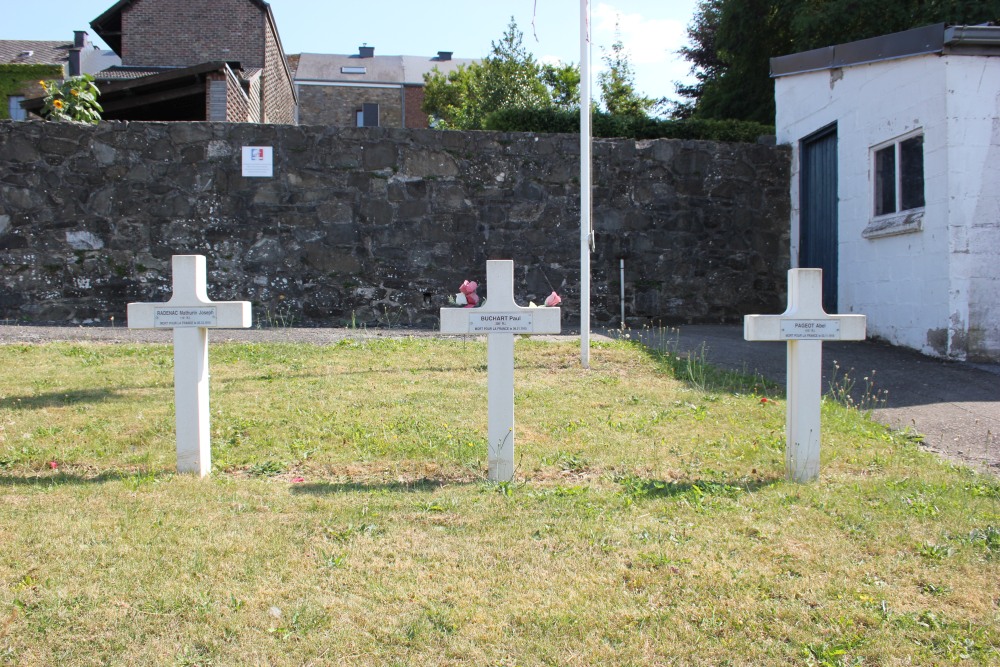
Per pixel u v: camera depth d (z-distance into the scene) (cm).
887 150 1014
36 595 342
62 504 443
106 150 1093
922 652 311
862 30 1925
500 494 468
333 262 1127
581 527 417
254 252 1116
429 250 1143
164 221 1102
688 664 304
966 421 644
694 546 396
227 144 1112
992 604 345
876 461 542
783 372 809
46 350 838
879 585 359
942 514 438
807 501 459
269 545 392
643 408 668
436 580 361
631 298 1189
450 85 3750
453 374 773
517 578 363
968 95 877
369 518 428
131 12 2750
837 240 1124
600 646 313
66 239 1086
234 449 556
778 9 2142
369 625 326
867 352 935
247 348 876
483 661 304
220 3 2722
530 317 495
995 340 883
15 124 1077
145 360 806
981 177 877
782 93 1251
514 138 1157
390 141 1136
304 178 1123
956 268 877
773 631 324
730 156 1212
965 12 1708
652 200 1193
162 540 396
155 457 539
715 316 1210
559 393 711
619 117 1502
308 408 646
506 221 1155
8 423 597
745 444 573
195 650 309
